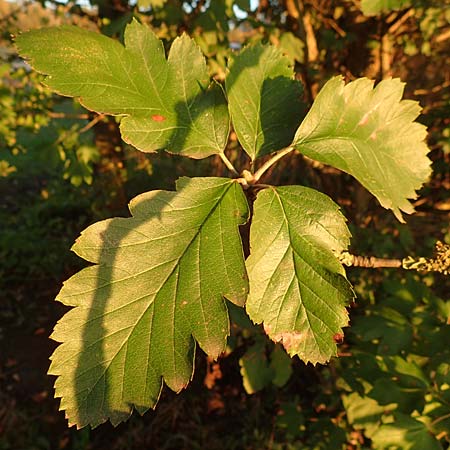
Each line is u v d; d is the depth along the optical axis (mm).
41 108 525
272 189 139
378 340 367
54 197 1096
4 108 505
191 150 149
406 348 304
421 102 553
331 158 149
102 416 118
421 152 156
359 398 355
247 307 130
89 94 142
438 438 266
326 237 133
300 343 130
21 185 1265
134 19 151
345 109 152
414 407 270
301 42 464
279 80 160
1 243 927
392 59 542
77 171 504
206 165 596
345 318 129
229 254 128
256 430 525
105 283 125
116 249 128
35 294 842
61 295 124
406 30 500
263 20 530
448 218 548
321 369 558
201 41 431
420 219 576
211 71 433
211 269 127
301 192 137
